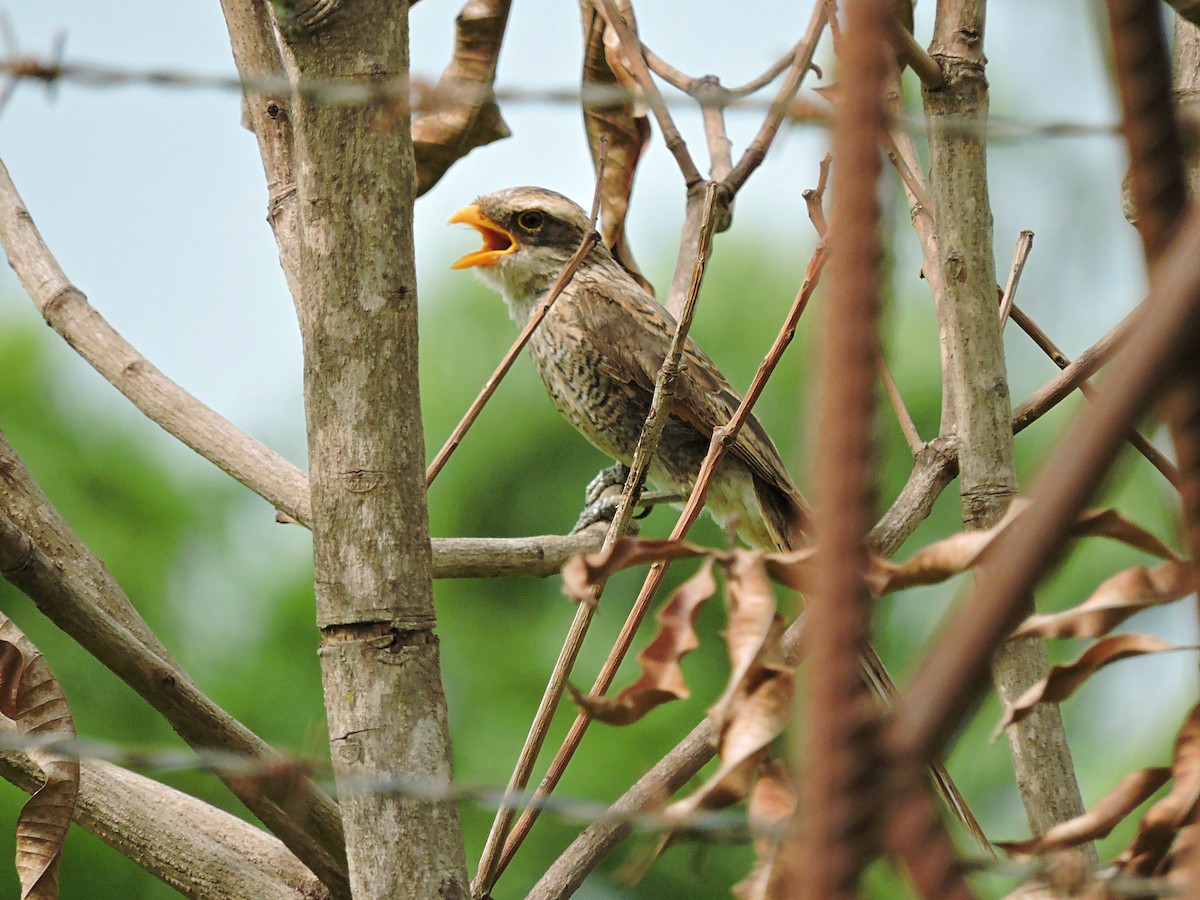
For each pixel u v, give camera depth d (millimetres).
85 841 14812
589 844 5641
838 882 1697
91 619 4727
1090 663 3848
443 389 20422
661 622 3738
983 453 6281
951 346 6406
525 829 5523
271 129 7223
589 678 18156
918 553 3643
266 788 4191
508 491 19938
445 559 8430
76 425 18656
